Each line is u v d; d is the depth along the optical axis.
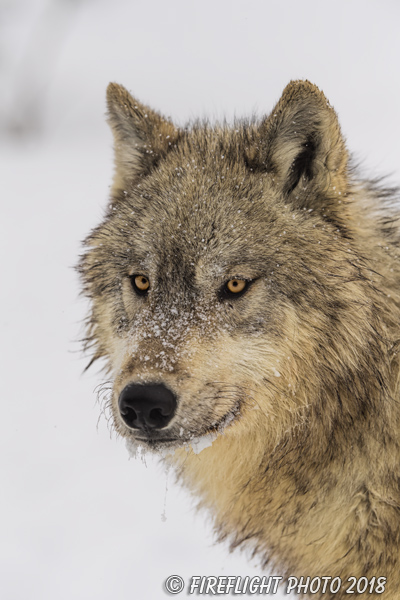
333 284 8.16
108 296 9.10
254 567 10.35
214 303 8.14
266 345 8.15
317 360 8.18
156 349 7.84
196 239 8.23
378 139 32.25
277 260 8.16
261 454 8.66
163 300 8.20
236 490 9.06
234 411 8.18
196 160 9.08
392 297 8.39
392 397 8.15
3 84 51.75
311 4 87.88
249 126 9.80
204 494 9.67
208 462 9.18
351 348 8.13
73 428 14.50
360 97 48.31
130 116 9.77
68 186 31.47
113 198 9.97
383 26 77.81
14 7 70.38
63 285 21.28
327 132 8.29
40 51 60.97
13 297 20.61
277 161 8.68
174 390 7.68
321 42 71.50
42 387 16.02
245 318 8.13
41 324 19.09
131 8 89.50
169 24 83.00
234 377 8.07
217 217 8.32
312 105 8.27
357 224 8.65
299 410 8.32
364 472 8.13
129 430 7.95
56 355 17.48
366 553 8.09
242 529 9.30
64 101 51.59
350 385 8.16
